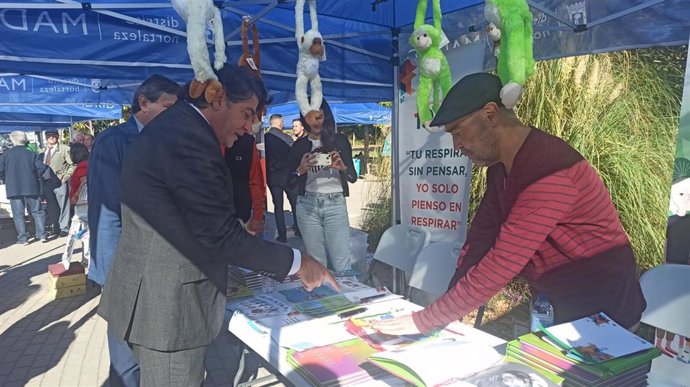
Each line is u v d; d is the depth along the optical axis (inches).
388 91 205.2
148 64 144.1
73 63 132.7
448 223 143.6
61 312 176.4
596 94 167.8
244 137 139.7
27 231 333.7
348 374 56.0
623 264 60.1
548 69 167.5
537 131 57.8
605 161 156.9
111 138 97.9
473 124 56.1
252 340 70.7
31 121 436.5
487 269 55.3
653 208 152.7
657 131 163.3
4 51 123.5
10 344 149.6
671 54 175.2
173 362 60.9
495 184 65.2
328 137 141.6
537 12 133.7
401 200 158.1
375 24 154.3
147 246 60.1
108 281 65.4
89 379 126.6
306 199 147.2
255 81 64.3
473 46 129.6
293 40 164.4
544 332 54.0
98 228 97.0
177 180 57.1
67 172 323.6
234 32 140.1
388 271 208.8
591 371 46.6
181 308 60.1
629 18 119.7
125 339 62.4
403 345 62.7
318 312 78.0
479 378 49.2
